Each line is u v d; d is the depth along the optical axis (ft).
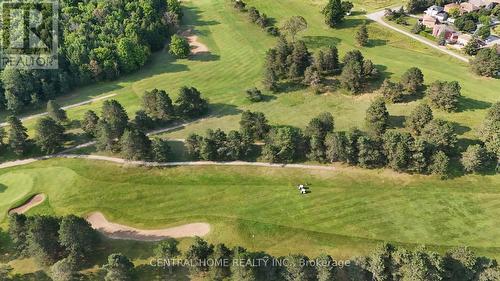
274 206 360.69
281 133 400.47
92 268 310.24
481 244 322.14
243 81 544.21
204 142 402.31
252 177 392.88
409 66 549.95
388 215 348.79
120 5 612.29
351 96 501.97
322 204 361.10
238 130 450.30
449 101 455.22
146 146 407.85
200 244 298.97
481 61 516.73
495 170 385.50
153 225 345.92
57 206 366.43
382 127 420.77
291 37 621.31
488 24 630.33
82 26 554.87
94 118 437.17
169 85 537.24
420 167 380.99
